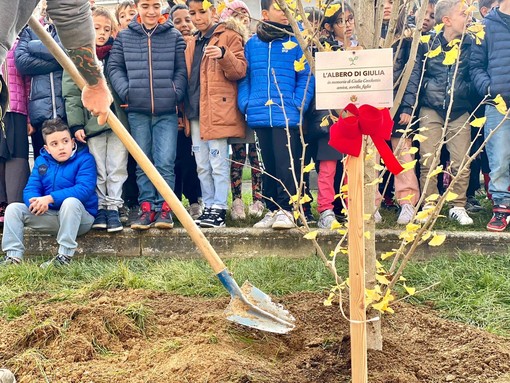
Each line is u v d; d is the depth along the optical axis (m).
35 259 5.81
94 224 5.81
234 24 5.91
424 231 3.18
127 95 5.82
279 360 3.49
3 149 5.92
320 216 5.90
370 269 3.26
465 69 5.92
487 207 6.88
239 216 6.50
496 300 4.32
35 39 6.03
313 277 4.92
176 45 5.98
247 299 3.74
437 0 6.24
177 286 4.83
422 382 3.11
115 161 5.90
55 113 5.93
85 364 3.43
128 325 3.77
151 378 3.18
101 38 5.95
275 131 5.69
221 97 5.85
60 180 5.71
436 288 4.60
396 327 3.91
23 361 3.43
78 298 4.45
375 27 3.17
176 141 6.03
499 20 5.73
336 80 2.60
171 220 5.83
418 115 6.09
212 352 3.34
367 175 3.23
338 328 3.81
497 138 5.70
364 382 2.64
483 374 3.17
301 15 3.21
